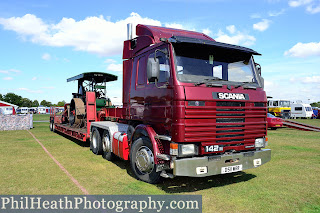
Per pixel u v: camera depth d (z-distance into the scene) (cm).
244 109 471
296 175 570
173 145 409
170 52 442
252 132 483
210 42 473
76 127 1088
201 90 425
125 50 635
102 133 769
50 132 1483
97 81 1213
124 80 636
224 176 561
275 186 491
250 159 474
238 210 377
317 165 667
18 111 7569
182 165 405
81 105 1062
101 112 855
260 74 544
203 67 459
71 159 716
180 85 415
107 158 704
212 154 448
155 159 454
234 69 495
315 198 428
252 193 450
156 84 455
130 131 585
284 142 1105
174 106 416
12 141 1079
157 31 544
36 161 685
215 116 434
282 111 3111
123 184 492
